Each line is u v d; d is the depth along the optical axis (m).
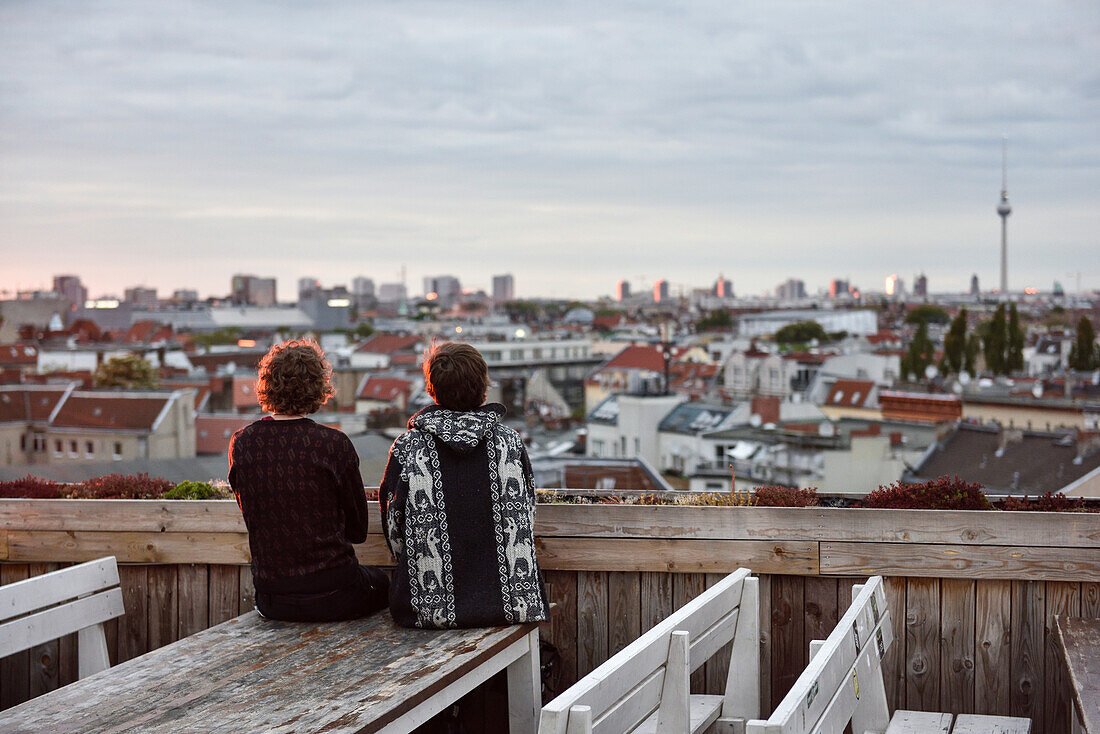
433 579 3.67
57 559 4.71
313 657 3.42
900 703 4.36
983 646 4.28
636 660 3.00
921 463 44.94
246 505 3.81
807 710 2.82
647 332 191.00
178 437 62.28
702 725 3.86
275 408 3.86
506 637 3.59
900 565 4.29
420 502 3.69
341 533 3.87
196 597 4.69
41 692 4.78
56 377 90.31
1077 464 39.12
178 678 3.25
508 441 3.79
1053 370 111.69
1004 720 4.06
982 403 59.00
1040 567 4.20
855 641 3.50
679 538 4.43
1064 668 4.18
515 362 121.12
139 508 4.66
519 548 3.73
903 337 166.00
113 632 4.74
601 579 4.54
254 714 2.93
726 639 3.82
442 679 3.20
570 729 2.54
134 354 86.62
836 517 4.33
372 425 68.25
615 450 62.66
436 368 3.80
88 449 61.31
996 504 4.54
